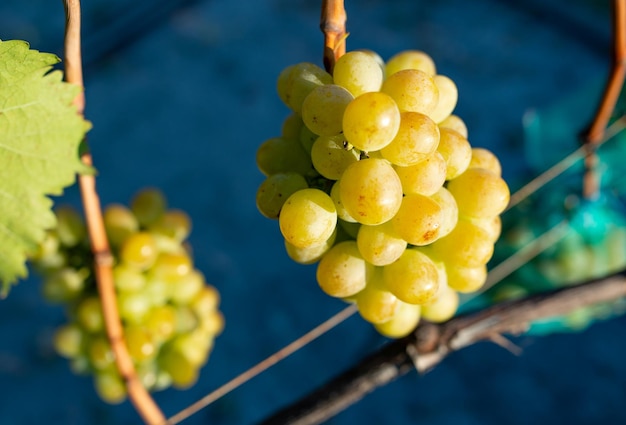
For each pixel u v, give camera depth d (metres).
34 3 1.80
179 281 0.52
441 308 0.41
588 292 0.44
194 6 1.83
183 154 1.56
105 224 0.49
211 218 1.45
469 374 1.20
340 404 0.42
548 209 0.67
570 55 1.68
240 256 1.39
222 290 1.33
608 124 0.68
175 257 0.50
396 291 0.38
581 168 0.67
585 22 1.71
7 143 0.36
